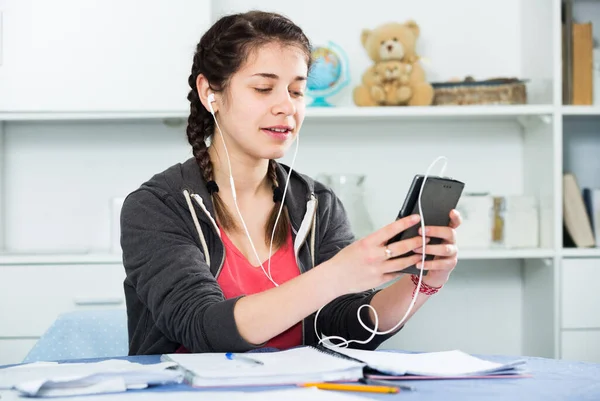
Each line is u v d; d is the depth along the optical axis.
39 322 2.49
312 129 2.85
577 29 2.65
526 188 2.85
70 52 2.53
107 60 2.54
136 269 1.41
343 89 2.79
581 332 2.57
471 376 1.06
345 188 2.66
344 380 1.03
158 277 1.35
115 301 2.51
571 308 2.57
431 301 2.90
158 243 1.41
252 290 1.49
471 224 2.68
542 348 2.68
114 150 2.81
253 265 1.52
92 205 2.81
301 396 0.92
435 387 1.00
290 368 1.03
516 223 2.69
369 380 1.02
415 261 1.14
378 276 1.14
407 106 2.62
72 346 1.70
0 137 2.74
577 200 2.65
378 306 1.40
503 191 2.88
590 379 1.05
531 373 1.09
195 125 1.57
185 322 1.26
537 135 2.73
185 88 2.55
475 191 2.88
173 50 2.55
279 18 1.47
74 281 2.50
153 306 1.35
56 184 2.80
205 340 1.22
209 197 1.51
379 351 1.24
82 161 2.81
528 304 2.84
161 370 1.02
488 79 2.64
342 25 2.82
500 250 2.58
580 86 2.65
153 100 2.54
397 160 2.86
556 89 2.58
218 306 1.22
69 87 2.53
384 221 2.86
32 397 0.94
